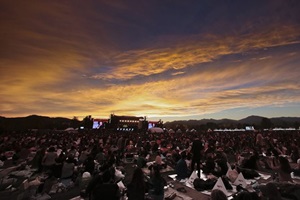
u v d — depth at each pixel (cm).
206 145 1805
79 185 884
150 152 1745
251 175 922
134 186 508
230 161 1477
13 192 808
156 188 632
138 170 532
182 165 972
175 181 920
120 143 1803
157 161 1241
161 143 2225
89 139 2539
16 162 1322
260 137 2025
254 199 420
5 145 1788
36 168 1171
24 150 1395
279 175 783
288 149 1540
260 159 1318
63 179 913
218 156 1233
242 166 1084
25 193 726
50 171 951
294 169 939
